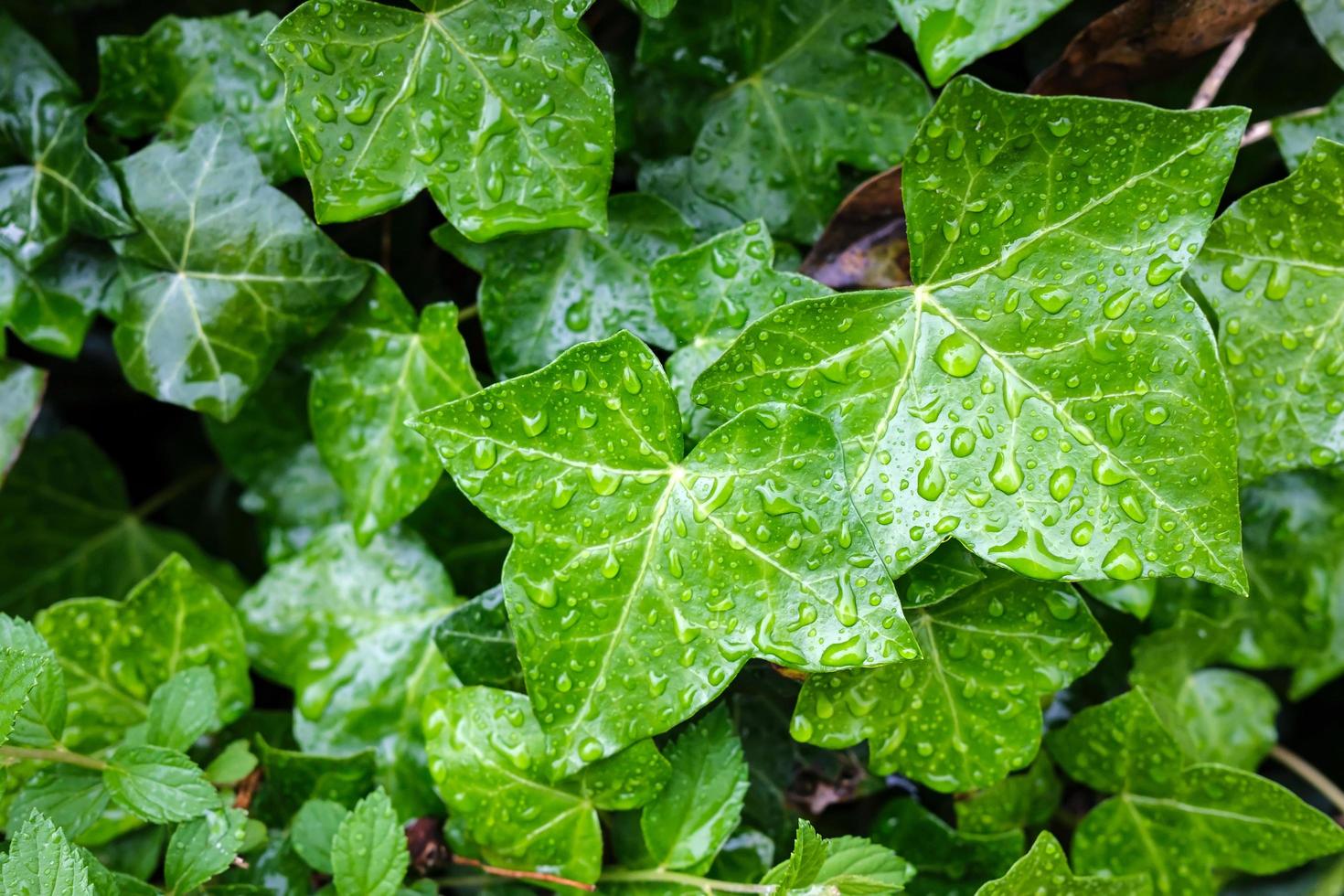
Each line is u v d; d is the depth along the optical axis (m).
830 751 0.37
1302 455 0.35
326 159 0.34
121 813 0.36
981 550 0.33
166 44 0.36
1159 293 0.33
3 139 0.36
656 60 0.36
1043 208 0.33
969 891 0.37
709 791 0.35
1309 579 0.38
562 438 0.33
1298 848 0.36
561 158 0.34
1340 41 0.35
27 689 0.33
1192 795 0.36
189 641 0.37
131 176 0.36
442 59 0.34
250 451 0.39
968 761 0.35
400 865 0.34
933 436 0.33
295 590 0.38
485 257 0.36
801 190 0.36
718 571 0.33
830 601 0.33
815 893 0.34
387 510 0.36
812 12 0.36
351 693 0.37
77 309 0.37
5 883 0.32
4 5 0.37
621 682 0.33
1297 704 0.41
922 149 0.33
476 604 0.35
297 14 0.34
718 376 0.33
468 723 0.35
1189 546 0.33
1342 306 0.34
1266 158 0.37
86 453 0.41
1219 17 0.34
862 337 0.33
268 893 0.35
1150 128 0.33
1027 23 0.33
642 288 0.36
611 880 0.35
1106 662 0.38
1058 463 0.33
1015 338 0.33
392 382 0.36
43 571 0.41
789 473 0.33
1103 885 0.35
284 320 0.36
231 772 0.36
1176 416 0.33
